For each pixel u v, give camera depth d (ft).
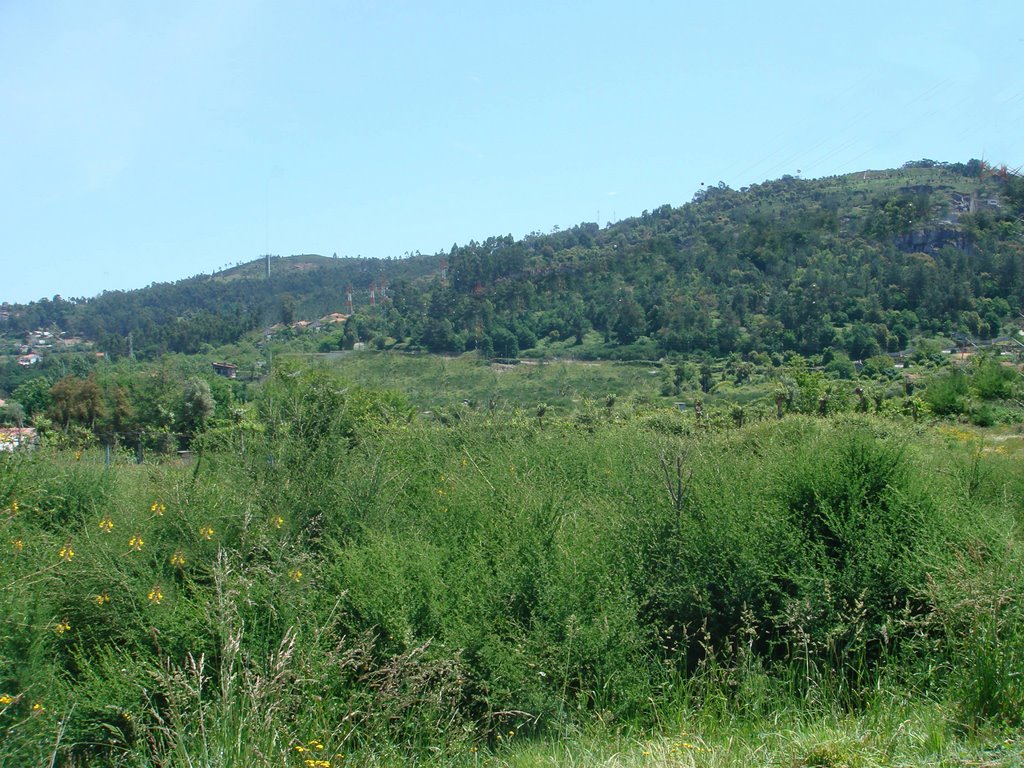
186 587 19.02
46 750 13.98
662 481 22.97
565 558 19.65
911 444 27.73
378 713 15.16
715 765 13.20
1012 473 30.14
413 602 17.63
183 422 61.77
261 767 12.47
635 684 16.99
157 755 13.75
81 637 17.04
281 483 23.07
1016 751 12.82
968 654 15.69
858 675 17.16
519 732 16.21
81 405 63.21
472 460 29.32
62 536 21.24
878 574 19.03
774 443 28.96
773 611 19.29
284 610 17.15
